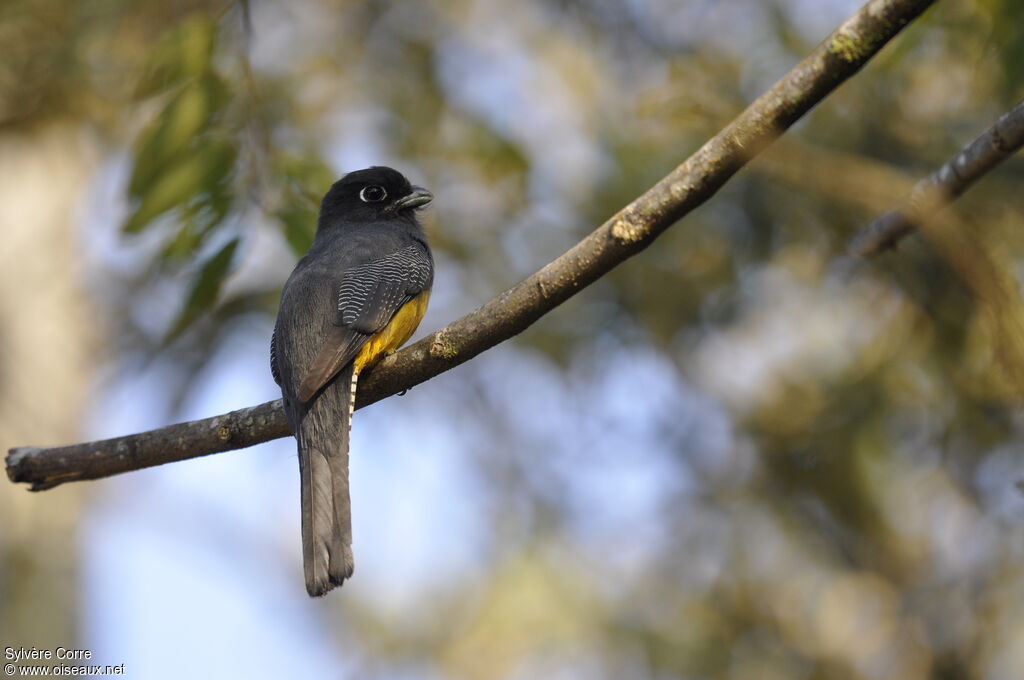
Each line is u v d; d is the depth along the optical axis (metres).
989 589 14.11
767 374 14.95
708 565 15.11
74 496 15.91
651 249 14.35
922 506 14.36
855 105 12.86
